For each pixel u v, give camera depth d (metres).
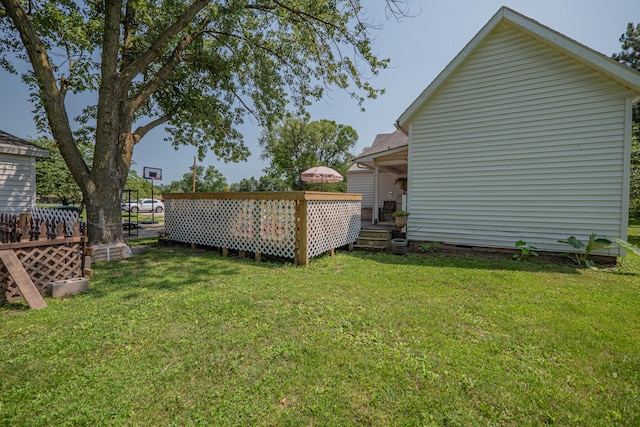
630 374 2.06
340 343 2.46
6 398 1.77
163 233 7.69
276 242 5.69
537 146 5.95
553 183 5.84
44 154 7.75
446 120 6.84
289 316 3.01
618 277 4.56
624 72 4.98
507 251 6.30
